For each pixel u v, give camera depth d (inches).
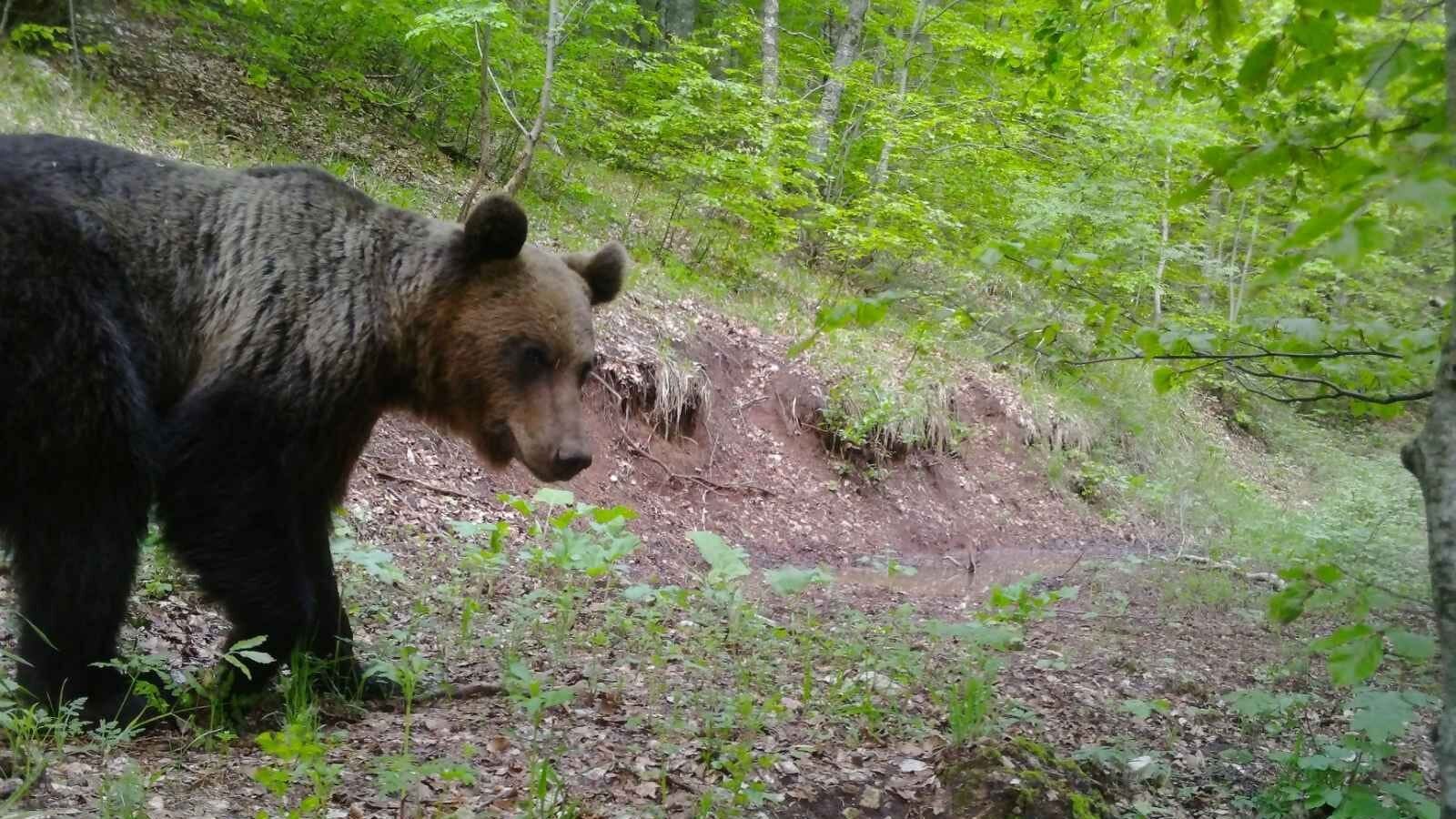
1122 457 691.4
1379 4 127.9
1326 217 81.7
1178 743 238.1
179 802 148.1
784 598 362.9
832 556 484.4
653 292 547.8
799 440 542.6
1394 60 126.5
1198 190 139.5
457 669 235.8
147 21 560.1
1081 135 697.0
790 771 188.9
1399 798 197.2
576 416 205.2
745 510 486.0
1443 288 168.9
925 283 718.5
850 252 703.7
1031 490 613.6
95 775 153.3
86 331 171.3
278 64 579.5
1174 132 627.2
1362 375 171.5
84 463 174.1
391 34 583.8
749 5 946.1
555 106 617.6
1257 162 132.3
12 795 135.3
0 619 217.6
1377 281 386.0
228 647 191.2
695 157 613.3
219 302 191.0
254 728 189.9
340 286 198.8
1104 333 185.2
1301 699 221.5
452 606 278.5
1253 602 414.9
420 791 160.4
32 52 462.0
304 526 207.5
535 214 571.8
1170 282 820.0
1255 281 92.7
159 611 241.8
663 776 169.0
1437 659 312.2
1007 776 181.5
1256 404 890.1
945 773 188.1
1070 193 676.1
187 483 183.8
